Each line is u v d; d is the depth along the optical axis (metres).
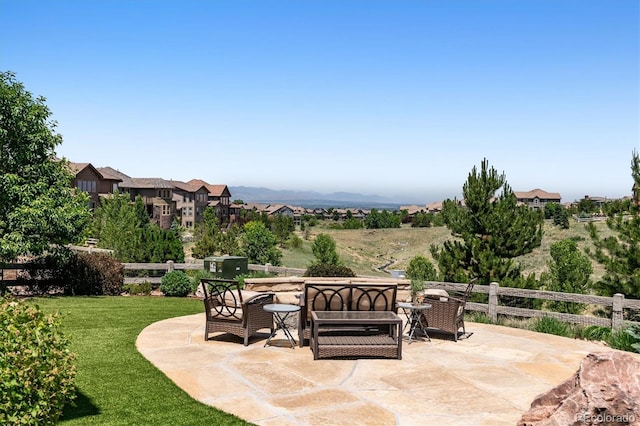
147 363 6.91
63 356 4.37
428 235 85.88
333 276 12.58
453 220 14.42
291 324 9.74
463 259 14.09
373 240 85.50
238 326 8.12
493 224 13.64
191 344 8.11
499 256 13.90
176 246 20.98
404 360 7.48
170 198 73.19
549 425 3.83
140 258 20.03
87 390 5.75
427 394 6.02
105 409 5.18
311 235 82.81
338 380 6.47
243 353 7.66
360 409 5.50
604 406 3.68
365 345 7.45
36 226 12.22
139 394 5.68
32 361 3.92
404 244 81.56
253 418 5.16
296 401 5.70
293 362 7.22
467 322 10.91
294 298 9.84
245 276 14.33
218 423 4.97
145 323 9.66
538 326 10.03
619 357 3.99
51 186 13.15
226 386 6.12
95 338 8.28
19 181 12.41
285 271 14.35
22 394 3.83
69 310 10.73
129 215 37.16
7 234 12.11
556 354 8.03
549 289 16.08
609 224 12.14
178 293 13.75
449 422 5.19
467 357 7.74
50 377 4.01
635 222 11.73
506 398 5.93
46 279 13.49
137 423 4.85
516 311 10.84
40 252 12.72
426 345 8.51
